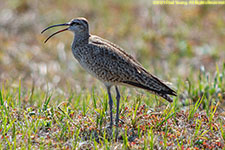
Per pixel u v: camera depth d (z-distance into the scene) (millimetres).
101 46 19453
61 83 29031
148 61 33031
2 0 40688
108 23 38281
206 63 32344
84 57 19875
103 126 18250
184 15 39875
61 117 18328
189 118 18797
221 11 41250
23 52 33844
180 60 33406
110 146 16375
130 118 18641
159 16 39250
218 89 23547
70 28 20328
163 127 17953
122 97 21734
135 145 16375
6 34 36375
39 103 20672
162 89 19125
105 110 19438
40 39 35625
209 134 17453
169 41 35844
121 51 19969
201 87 23828
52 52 34031
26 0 40375
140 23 38812
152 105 20688
